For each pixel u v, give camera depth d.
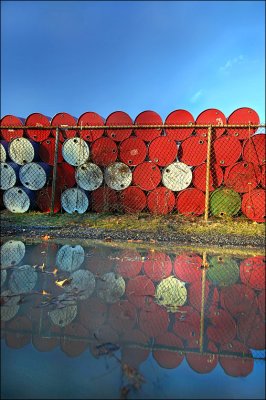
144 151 7.55
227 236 5.27
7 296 2.70
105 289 2.92
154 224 6.29
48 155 8.21
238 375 1.76
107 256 4.04
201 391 1.62
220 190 7.14
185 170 7.31
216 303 2.69
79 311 2.47
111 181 7.70
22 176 8.07
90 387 1.62
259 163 6.96
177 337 2.15
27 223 6.41
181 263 3.79
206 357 1.94
